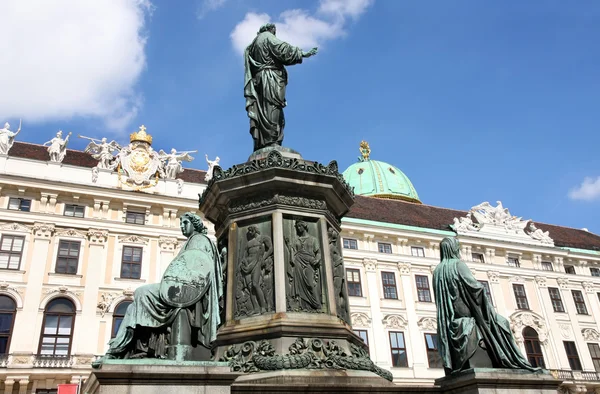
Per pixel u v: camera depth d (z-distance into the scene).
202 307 4.60
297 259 6.52
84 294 26.56
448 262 6.48
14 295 25.39
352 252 32.44
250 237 6.71
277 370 5.58
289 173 6.77
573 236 42.91
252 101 8.01
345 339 6.18
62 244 27.31
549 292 36.50
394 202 40.16
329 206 7.26
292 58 7.99
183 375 3.97
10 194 27.30
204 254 4.89
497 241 36.22
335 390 5.26
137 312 4.38
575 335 35.62
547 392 5.61
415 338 31.64
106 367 3.86
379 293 32.12
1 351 24.41
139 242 28.73
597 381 34.00
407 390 5.60
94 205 28.66
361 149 53.31
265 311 6.22
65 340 25.52
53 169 28.62
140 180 30.16
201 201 7.47
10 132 29.03
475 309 6.07
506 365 5.76
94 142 30.89
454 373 5.78
